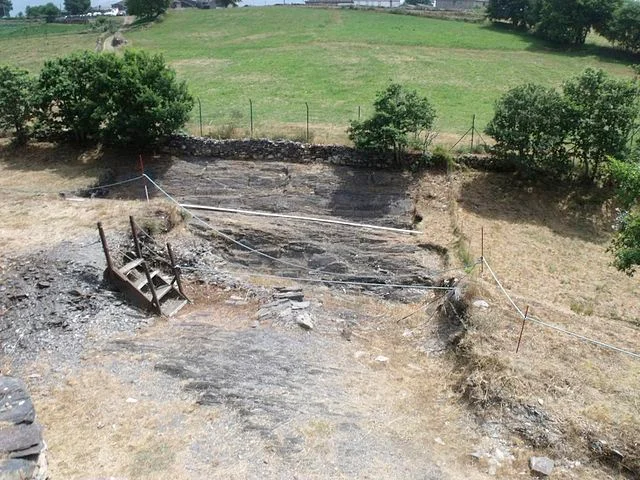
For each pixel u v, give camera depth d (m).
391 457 7.68
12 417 6.70
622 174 13.48
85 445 7.68
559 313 11.52
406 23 50.34
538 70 34.75
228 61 37.41
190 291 12.73
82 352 9.88
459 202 18.50
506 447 7.93
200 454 7.55
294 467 7.36
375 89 29.48
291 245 15.73
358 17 53.72
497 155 19.73
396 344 10.73
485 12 51.59
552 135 18.72
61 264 12.12
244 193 19.28
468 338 9.97
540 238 17.02
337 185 19.23
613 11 39.56
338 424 8.25
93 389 8.87
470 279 12.47
